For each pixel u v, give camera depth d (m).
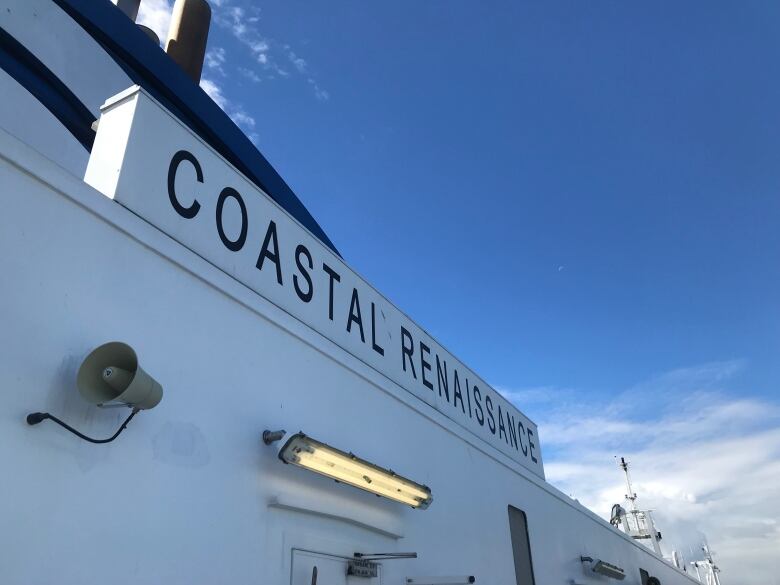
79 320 3.46
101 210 3.81
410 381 7.71
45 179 3.49
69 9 9.27
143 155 4.40
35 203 3.42
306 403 5.30
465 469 8.24
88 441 3.28
